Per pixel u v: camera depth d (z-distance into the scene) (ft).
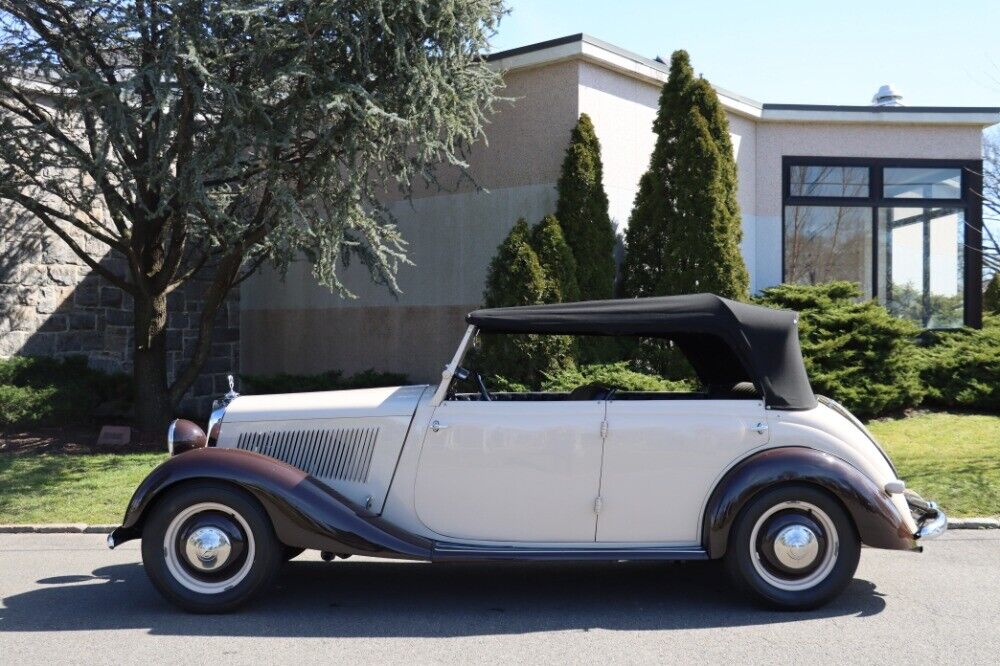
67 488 26.53
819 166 46.26
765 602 15.51
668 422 15.78
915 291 46.34
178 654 13.44
